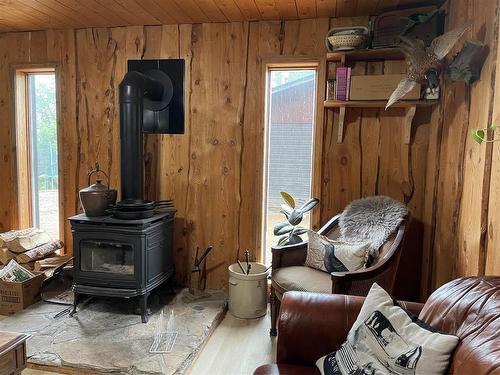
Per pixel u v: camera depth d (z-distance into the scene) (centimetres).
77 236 272
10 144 366
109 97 344
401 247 239
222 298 318
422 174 298
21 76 363
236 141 328
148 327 262
